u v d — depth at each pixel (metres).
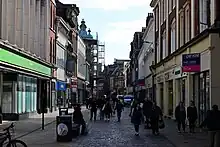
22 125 29.22
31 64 39.62
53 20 55.34
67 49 71.12
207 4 24.25
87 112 55.94
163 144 19.17
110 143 19.44
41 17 48.53
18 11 36.34
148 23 61.31
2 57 29.53
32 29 41.88
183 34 32.56
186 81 30.02
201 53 24.73
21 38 36.41
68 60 71.06
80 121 23.61
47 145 18.19
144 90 73.38
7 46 30.39
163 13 45.19
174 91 36.03
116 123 34.22
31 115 41.03
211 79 22.44
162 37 45.75
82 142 19.70
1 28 30.75
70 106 68.00
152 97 53.75
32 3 41.84
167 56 39.41
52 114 46.00
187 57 24.67
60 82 61.84
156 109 23.98
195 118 24.42
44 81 50.16
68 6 71.12
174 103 36.09
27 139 20.59
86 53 118.06
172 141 20.11
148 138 21.91
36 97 44.19
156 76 50.44
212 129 15.74
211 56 22.45
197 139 21.03
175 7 36.31
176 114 25.06
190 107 24.44
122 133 24.88
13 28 33.91
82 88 101.94
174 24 37.00
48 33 50.03
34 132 24.48
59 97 61.53
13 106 34.59
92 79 125.69
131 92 113.12
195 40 26.03
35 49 43.62
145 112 27.72
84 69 107.44
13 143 13.67
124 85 152.00
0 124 29.98
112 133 24.84
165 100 42.19
